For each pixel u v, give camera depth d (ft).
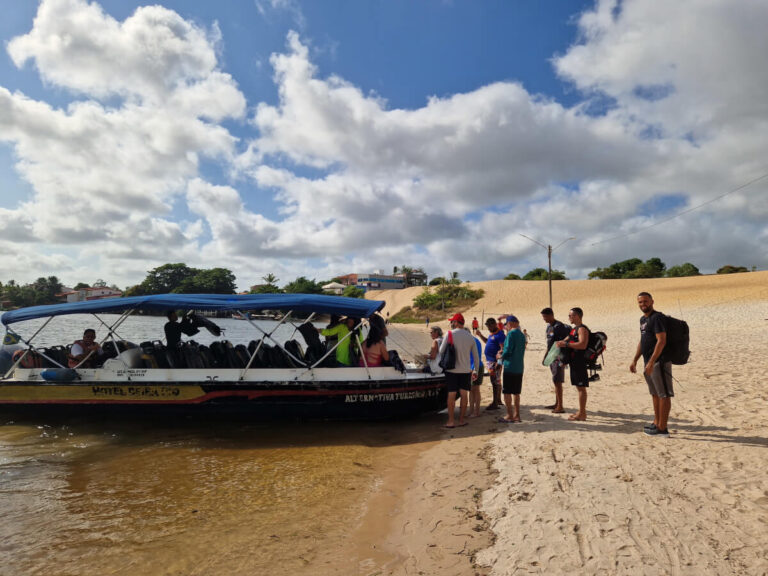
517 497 15.11
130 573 12.10
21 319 28.63
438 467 19.27
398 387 26.43
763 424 20.95
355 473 19.34
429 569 11.59
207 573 12.00
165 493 17.38
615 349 60.03
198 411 26.23
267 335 26.35
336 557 12.55
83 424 27.14
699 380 32.68
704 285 213.66
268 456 21.72
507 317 26.73
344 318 27.73
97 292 483.51
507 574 10.93
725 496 13.87
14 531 14.42
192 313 28.94
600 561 10.99
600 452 18.65
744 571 10.18
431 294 303.27
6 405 27.81
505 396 25.54
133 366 27.35
